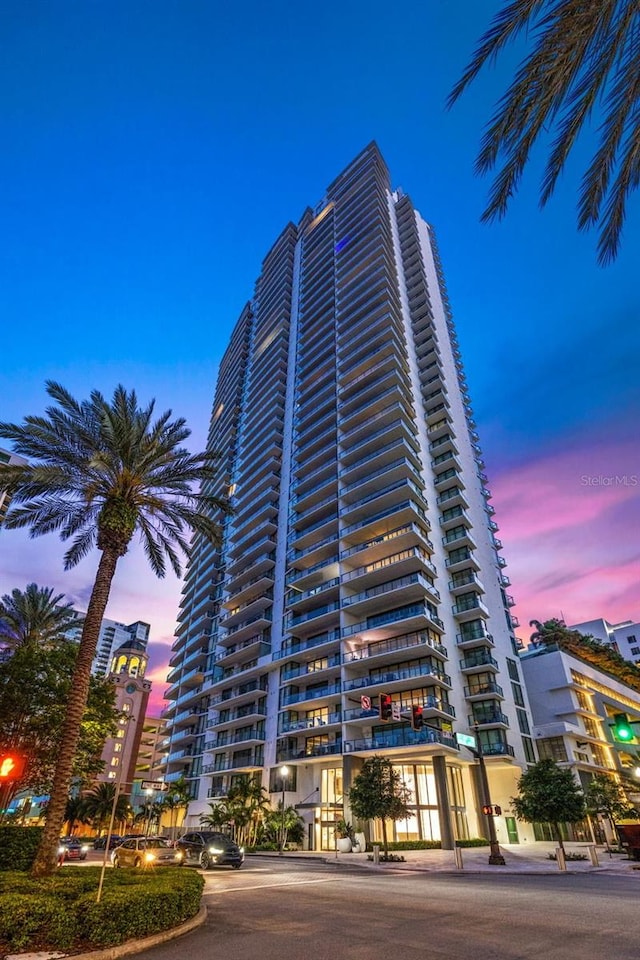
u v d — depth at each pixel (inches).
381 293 2498.8
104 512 718.5
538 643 2957.7
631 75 218.7
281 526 2378.2
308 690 1835.6
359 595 1788.9
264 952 304.0
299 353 2915.8
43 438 746.8
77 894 386.0
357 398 2274.9
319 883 706.2
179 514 847.1
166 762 2731.3
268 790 1760.6
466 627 1722.4
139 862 965.8
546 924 373.1
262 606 2235.5
